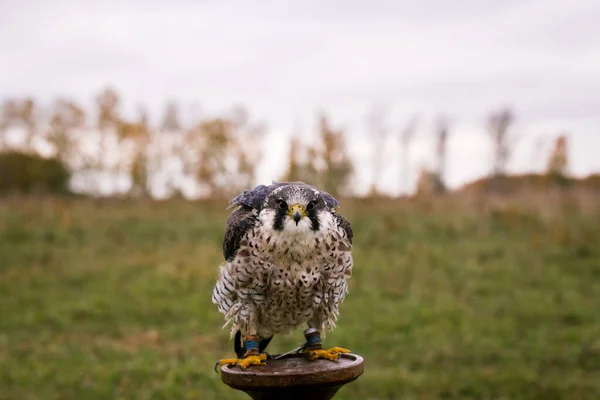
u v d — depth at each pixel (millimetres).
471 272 11688
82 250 13539
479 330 9312
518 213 15062
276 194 4402
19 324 9828
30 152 32469
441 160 27719
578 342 8906
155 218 16453
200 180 28938
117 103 31578
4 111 32469
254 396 3895
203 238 14531
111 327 9766
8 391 7711
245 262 4402
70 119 32156
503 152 25562
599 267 11836
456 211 15680
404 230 14367
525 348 8773
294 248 4305
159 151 30562
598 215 14969
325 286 4508
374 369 8258
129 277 11852
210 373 7988
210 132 28688
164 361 8445
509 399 7539
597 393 7602
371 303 10359
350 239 4695
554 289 10945
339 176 22719
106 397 7555
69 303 10547
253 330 4500
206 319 9883
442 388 7762
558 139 23141
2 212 16844
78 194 25078
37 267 12391
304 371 3707
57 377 8031
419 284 11109
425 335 9188
